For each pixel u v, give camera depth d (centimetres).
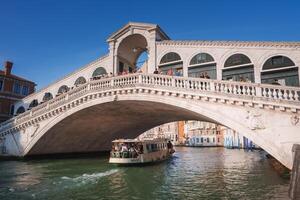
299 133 1234
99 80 1894
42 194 1201
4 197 1145
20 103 3175
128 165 2173
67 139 2583
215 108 1438
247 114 1349
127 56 2527
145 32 2227
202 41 1995
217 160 2884
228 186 1366
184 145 6988
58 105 2120
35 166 2119
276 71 1731
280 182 1384
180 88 1541
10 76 3422
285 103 1258
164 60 2119
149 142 2448
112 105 1911
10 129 2509
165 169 2053
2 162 2344
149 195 1204
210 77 1931
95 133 2722
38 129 2297
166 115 2227
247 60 1830
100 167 2084
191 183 1474
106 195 1205
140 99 1697
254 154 3828
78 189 1309
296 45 1702
